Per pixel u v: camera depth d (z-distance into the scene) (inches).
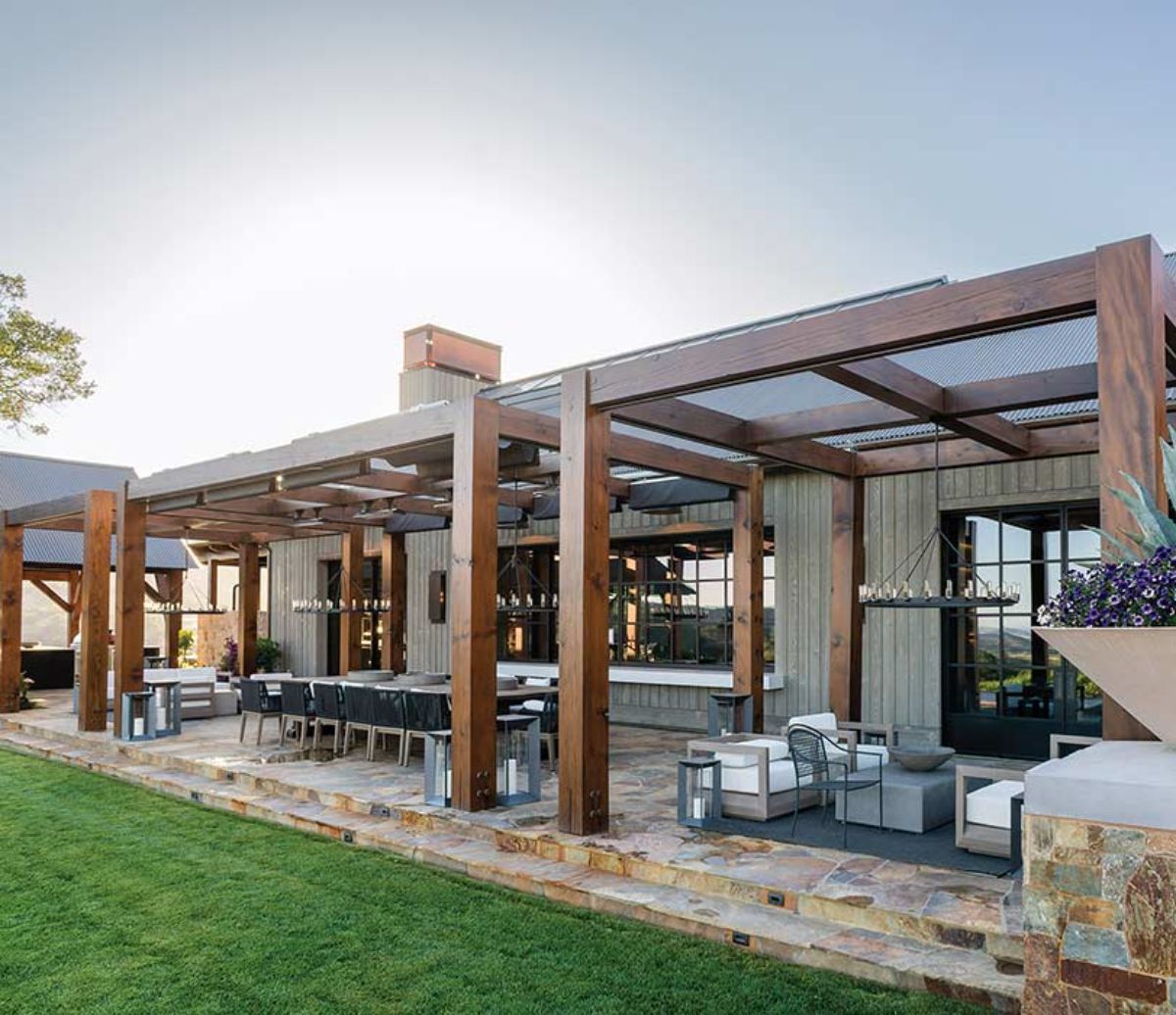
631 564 504.1
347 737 371.2
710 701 365.1
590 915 194.5
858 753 278.8
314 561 690.2
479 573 263.1
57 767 385.7
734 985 157.4
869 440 357.1
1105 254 155.4
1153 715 128.1
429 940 181.0
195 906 202.4
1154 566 123.6
